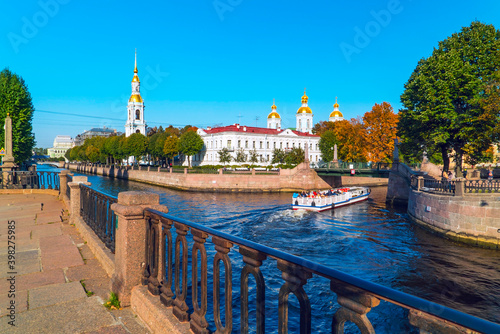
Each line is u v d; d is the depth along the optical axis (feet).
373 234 75.46
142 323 12.51
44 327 12.10
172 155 264.31
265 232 77.66
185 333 9.96
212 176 170.81
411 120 127.03
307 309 6.21
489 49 108.37
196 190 170.09
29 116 129.49
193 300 10.17
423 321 4.35
